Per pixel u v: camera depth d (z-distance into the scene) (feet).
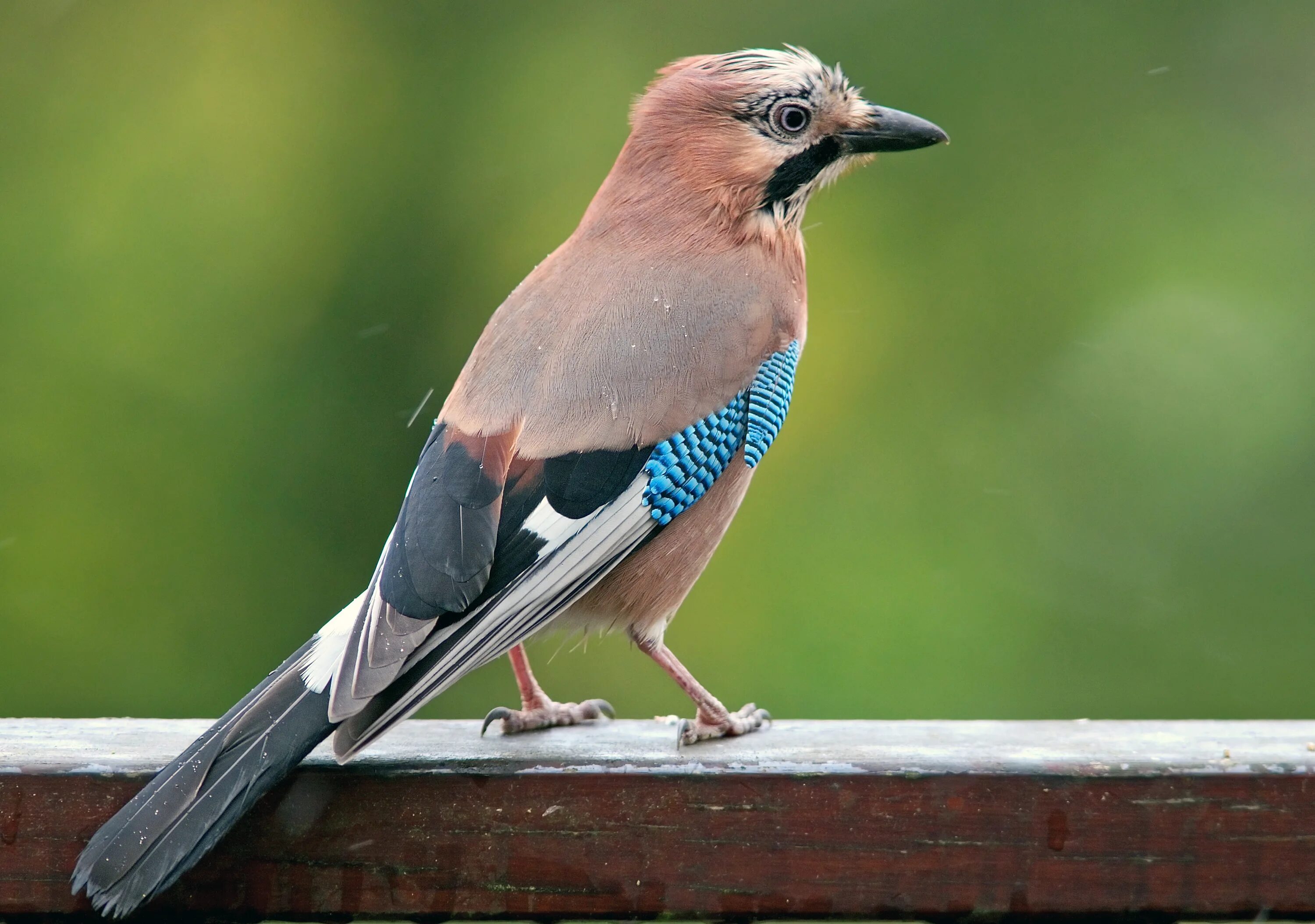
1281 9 42.01
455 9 44.70
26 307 41.11
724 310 21.79
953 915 15.87
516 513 18.90
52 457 40.14
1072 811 15.80
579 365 20.38
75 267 41.55
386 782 15.83
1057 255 41.73
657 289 21.75
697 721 19.97
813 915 15.87
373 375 42.80
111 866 14.37
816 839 15.84
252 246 42.60
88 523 39.91
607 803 15.87
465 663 17.39
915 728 19.04
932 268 41.96
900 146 24.25
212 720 19.22
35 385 40.68
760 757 16.39
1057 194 42.09
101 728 18.45
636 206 23.30
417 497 18.62
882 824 15.84
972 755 16.49
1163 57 42.45
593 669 39.04
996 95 42.65
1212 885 15.79
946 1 43.27
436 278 43.75
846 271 42.06
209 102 43.14
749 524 39.88
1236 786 15.78
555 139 44.55
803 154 23.82
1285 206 41.39
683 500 20.45
